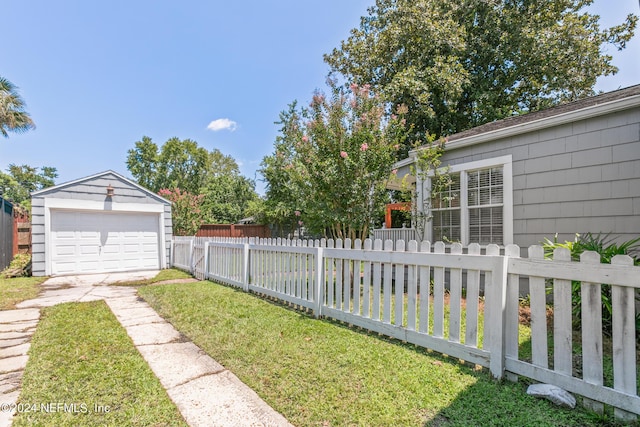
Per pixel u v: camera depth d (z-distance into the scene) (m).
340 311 3.88
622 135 4.48
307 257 4.41
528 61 13.59
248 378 2.49
